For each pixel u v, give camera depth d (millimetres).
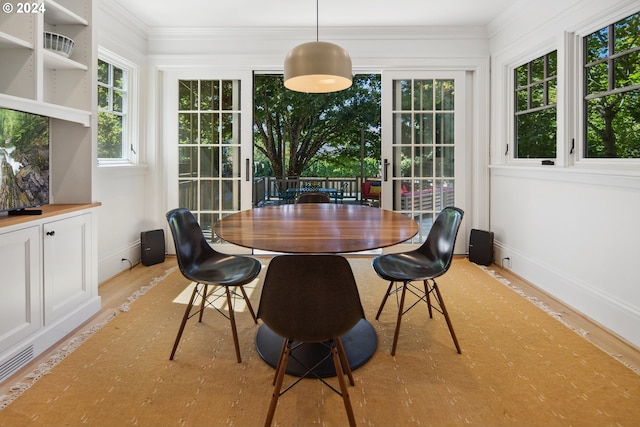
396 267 2297
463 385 1817
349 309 1429
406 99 4258
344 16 3807
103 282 3385
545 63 3363
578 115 2855
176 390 1777
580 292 2701
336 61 2285
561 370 1945
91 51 2689
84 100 2689
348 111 10422
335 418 1587
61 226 2324
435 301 2953
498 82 4020
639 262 2205
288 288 1393
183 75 4246
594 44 2736
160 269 3814
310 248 1696
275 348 2141
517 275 3609
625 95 2477
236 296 3062
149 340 2281
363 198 8336
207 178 4340
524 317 2627
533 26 3332
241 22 3957
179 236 2250
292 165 10922
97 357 2078
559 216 2967
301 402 1691
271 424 1548
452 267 3914
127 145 4020
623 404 1667
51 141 2688
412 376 1896
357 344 2174
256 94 9812
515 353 2123
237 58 4184
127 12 3643
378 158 11539
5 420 1554
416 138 4297
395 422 1558
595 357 2076
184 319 2066
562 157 2936
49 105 2271
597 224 2543
